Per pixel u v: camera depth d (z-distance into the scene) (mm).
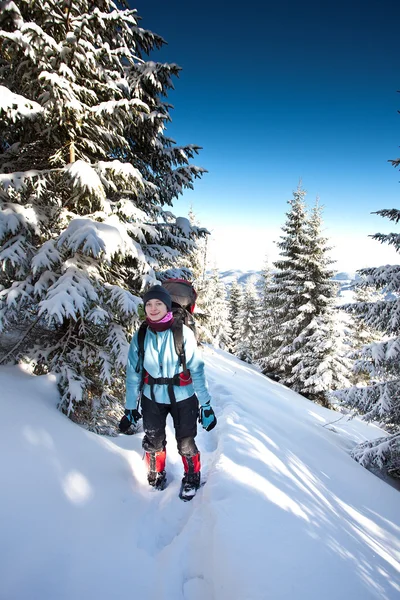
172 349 2238
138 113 3912
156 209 5094
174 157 5355
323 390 14680
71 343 3635
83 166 3229
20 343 3318
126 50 3582
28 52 2918
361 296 23828
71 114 3498
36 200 3562
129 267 4312
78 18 3291
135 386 2373
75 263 3256
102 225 3188
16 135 4023
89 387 3721
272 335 19031
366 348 6098
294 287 16766
